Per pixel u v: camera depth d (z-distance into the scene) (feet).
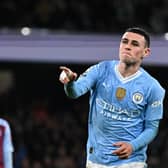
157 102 65.98
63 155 135.74
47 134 138.82
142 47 65.41
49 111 148.66
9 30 132.67
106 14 151.43
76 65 145.18
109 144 66.18
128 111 65.77
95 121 66.90
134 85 65.87
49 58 130.00
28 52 129.70
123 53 65.41
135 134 66.18
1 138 71.20
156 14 155.02
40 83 151.02
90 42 130.62
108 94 66.08
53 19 148.15
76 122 144.56
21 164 134.41
